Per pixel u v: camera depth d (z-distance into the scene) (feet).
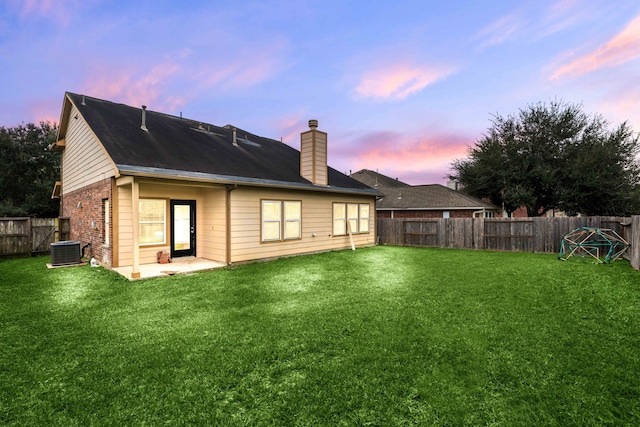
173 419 8.16
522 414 8.33
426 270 28.40
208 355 11.65
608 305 17.44
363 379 9.96
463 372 10.37
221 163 34.94
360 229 49.52
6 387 9.61
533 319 15.37
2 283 23.02
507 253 41.22
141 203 30.14
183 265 29.99
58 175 79.77
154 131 36.17
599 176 60.18
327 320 15.31
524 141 69.21
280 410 8.50
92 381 9.94
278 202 36.32
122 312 16.67
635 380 9.86
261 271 28.12
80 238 37.06
